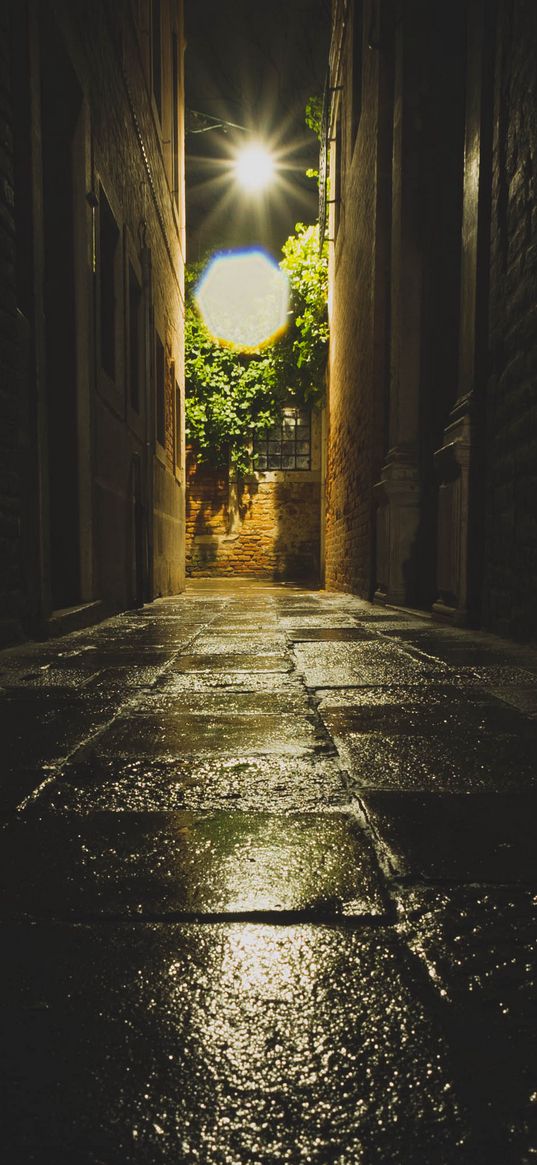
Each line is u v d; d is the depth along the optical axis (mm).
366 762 1520
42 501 3883
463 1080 585
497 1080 584
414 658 3090
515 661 2988
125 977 738
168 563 10461
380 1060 607
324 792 1329
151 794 1321
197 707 2094
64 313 4840
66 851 1064
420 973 739
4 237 3428
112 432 6055
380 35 6625
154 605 7832
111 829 1151
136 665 2959
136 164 7434
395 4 6441
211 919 855
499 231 3936
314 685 2441
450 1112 551
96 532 5367
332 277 12320
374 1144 521
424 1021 660
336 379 11578
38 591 3893
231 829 1147
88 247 5039
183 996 702
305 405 15773
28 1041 639
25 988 721
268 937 814
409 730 1794
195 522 15891
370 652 3311
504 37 3846
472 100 4277
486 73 4066
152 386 8492
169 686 2449
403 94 6129
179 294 12047
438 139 6137
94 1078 591
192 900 904
